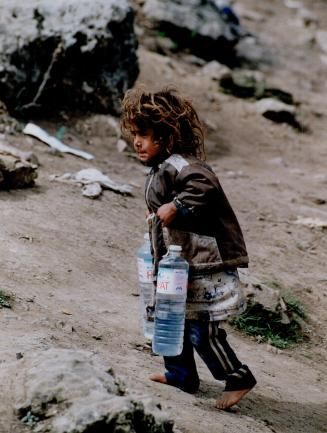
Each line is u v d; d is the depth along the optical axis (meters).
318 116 21.72
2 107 14.35
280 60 25.25
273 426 6.39
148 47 21.98
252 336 9.18
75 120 15.41
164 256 5.98
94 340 7.18
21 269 8.58
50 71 15.01
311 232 12.75
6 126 13.91
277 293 9.52
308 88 24.03
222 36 23.03
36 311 7.51
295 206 14.04
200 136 6.20
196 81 21.25
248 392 6.88
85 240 10.08
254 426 6.18
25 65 14.70
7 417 4.93
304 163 18.58
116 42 15.73
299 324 9.67
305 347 9.33
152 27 22.55
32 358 5.45
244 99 21.23
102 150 14.87
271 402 7.07
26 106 14.78
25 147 13.37
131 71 16.39
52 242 9.64
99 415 4.74
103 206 11.50
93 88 15.63
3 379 5.31
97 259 9.63
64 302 8.03
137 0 23.00
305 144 19.84
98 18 15.38
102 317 7.90
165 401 6.01
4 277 8.22
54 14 15.20
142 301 6.69
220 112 20.16
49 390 4.98
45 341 6.55
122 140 15.34
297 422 6.69
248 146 18.80
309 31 28.41
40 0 15.29
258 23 27.89
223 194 6.02
